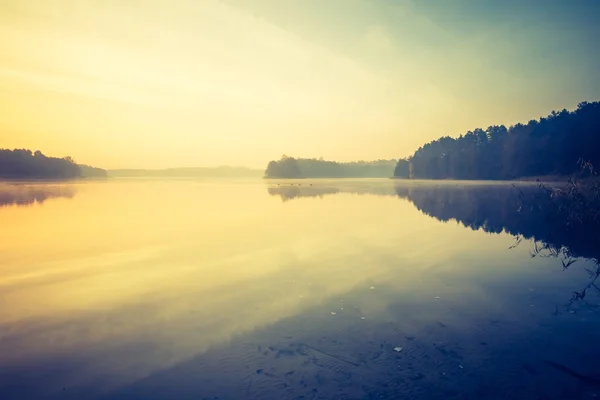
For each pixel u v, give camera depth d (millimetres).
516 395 4102
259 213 22969
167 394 4242
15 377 4668
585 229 16156
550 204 25203
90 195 38844
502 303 7164
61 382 4547
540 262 10484
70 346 5527
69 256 11633
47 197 35562
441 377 4500
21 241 14125
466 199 32688
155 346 5504
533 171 69688
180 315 6730
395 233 15578
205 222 19078
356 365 4836
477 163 88625
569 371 4594
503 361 4875
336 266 10219
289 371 4715
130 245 13320
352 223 18562
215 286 8492
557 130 65312
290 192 45656
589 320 6246
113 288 8383
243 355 5172
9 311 6992
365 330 5961
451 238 14414
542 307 6910
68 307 7191
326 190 50344
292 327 6121
